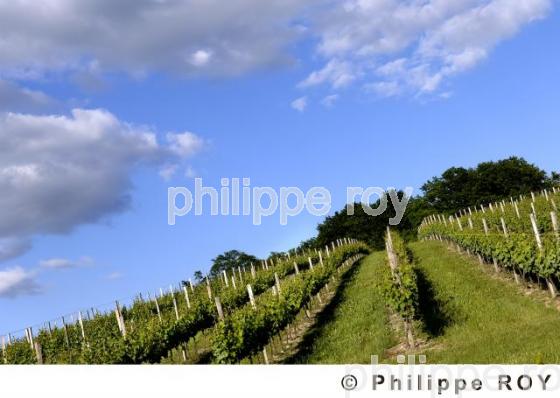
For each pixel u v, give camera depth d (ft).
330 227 293.64
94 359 60.80
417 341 54.03
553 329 41.11
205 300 82.28
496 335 44.93
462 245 113.70
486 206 274.16
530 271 65.82
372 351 52.21
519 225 102.27
